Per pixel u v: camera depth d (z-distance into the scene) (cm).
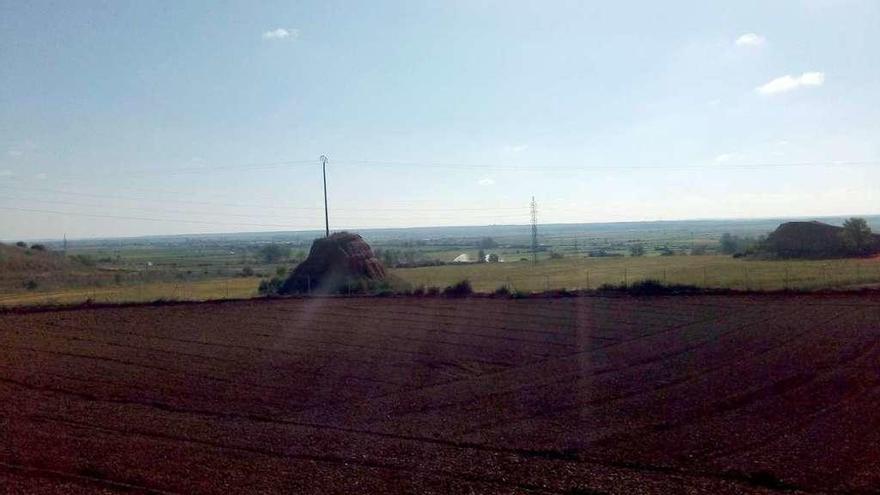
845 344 3003
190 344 3556
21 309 5012
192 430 2038
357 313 4606
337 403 2353
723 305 4381
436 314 4481
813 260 8150
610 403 2238
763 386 2367
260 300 5409
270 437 1953
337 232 6962
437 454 1767
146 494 1488
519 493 1477
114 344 3584
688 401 2217
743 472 1569
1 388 2636
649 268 8119
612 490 1480
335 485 1534
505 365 2909
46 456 1770
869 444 1730
